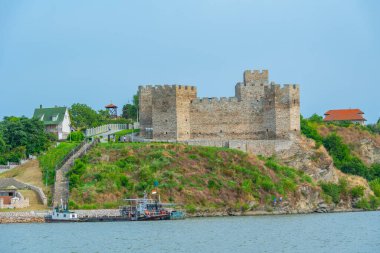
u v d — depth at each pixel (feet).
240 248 335.06
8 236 381.40
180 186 500.33
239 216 499.92
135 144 550.36
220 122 589.32
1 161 579.07
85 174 497.05
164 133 582.35
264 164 555.28
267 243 351.46
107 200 478.59
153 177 503.20
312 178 575.79
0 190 485.56
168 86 582.35
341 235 383.86
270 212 515.91
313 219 478.18
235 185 517.55
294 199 533.55
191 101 590.55
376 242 355.97
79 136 650.84
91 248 337.11
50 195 489.67
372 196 604.08
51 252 327.88
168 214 469.98
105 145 545.85
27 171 540.11
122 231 400.67
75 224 442.50
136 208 465.47
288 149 579.48
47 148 614.34
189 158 537.24
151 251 327.26
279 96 580.71
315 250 328.90
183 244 347.77
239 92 590.55
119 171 508.53
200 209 492.54
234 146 570.46
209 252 323.78
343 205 571.28
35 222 452.35
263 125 585.63
